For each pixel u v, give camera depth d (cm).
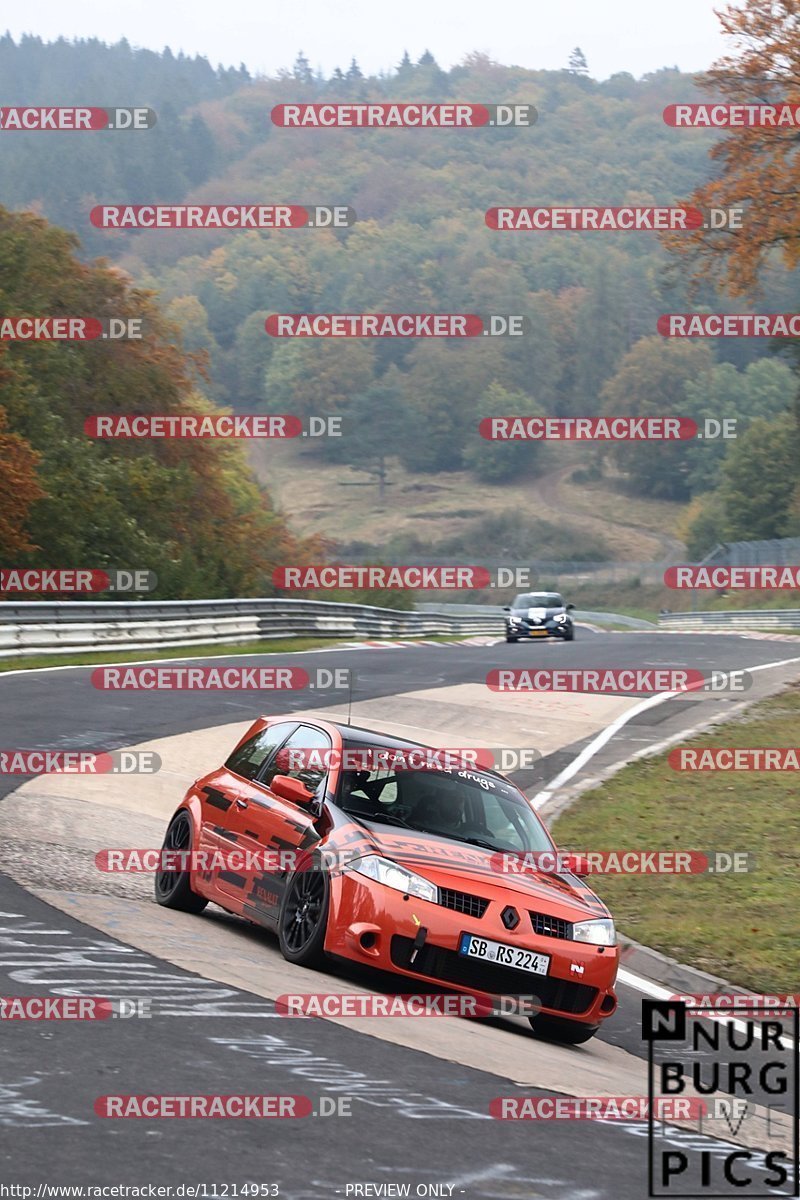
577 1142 2047
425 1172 1766
